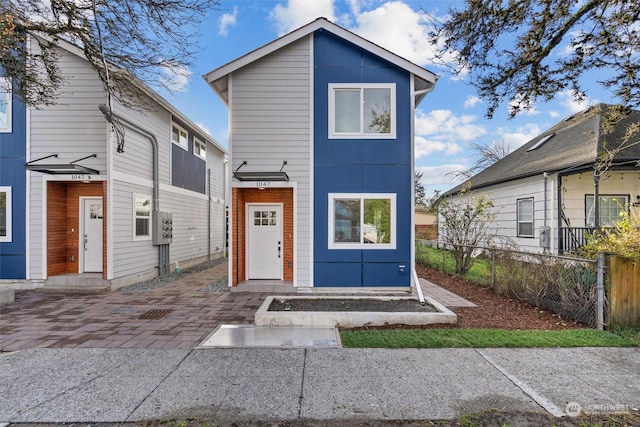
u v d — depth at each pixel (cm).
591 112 626
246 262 890
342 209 816
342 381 344
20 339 475
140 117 986
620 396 314
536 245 1088
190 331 510
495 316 576
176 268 1198
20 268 845
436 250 1476
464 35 483
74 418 282
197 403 304
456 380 346
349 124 820
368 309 582
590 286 523
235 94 814
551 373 360
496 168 1554
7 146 849
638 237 512
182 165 1280
